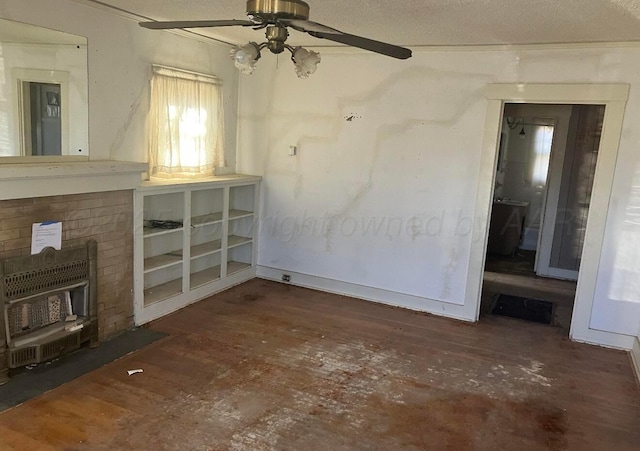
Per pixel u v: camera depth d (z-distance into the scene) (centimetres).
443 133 436
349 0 288
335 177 491
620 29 324
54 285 321
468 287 445
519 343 402
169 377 319
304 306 468
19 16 302
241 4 321
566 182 588
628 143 374
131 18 376
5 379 300
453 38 384
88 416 271
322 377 329
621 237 386
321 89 481
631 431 281
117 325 382
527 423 284
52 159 331
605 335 402
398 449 254
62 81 333
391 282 481
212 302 467
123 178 360
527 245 764
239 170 539
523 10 293
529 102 408
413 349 381
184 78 439
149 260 436
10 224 294
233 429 265
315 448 252
